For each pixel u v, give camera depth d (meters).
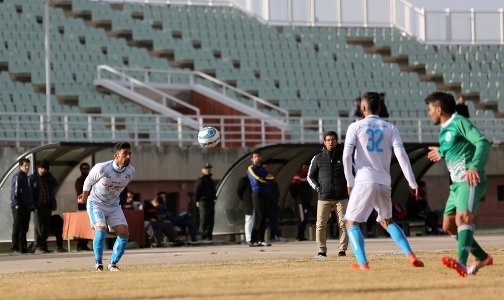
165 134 95.69
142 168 82.75
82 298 22.42
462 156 25.98
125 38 121.06
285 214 72.56
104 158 78.94
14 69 106.12
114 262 36.31
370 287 23.02
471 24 128.25
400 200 75.75
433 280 24.86
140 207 65.62
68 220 60.91
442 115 26.34
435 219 76.06
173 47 120.25
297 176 68.44
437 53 126.69
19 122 82.38
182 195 84.75
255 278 26.86
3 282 29.56
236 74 117.12
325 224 43.16
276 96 114.31
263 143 90.00
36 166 63.12
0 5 115.12
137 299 21.88
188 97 109.50
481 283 23.94
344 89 117.94
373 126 29.92
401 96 118.44
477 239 60.12
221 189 70.12
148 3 126.25
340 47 124.75
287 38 124.62
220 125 89.00
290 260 39.34
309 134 97.44
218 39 123.19
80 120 96.88
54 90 103.94
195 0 127.56
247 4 128.12
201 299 21.33
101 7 123.50
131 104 101.75
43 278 31.31
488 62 126.69
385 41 127.56
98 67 104.25
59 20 116.81
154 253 51.78
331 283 24.33
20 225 58.47
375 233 71.00
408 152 71.31
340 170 43.19
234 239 70.62
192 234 68.62
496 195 95.56
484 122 115.88
